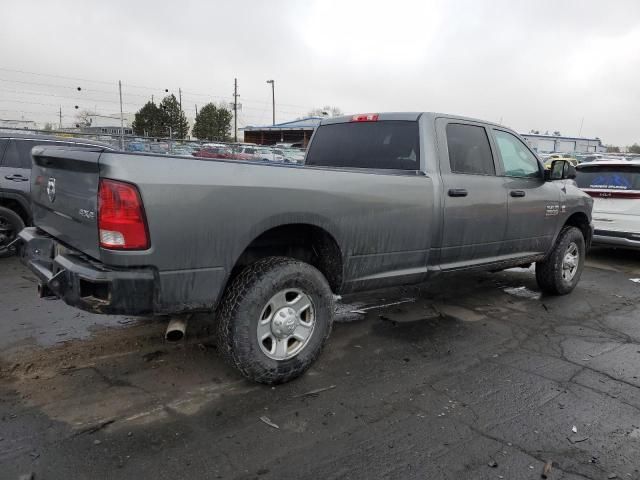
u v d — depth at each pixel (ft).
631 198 26.61
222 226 9.93
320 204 11.43
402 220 13.21
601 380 12.45
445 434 9.78
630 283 23.32
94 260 9.81
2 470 8.20
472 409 10.80
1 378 11.37
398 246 13.30
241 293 10.59
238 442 9.27
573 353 14.23
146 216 9.08
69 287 9.62
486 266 16.26
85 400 10.53
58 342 13.50
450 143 15.15
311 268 11.51
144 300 9.39
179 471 8.38
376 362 13.14
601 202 27.66
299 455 8.95
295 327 11.44
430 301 18.97
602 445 9.58
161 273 9.41
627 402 11.33
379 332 15.43
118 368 12.09
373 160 15.62
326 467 8.64
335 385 11.72
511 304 18.98
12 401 10.38
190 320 15.31
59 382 11.28
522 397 11.43
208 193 9.70
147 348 13.28
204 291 9.96
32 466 8.33
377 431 9.81
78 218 10.12
